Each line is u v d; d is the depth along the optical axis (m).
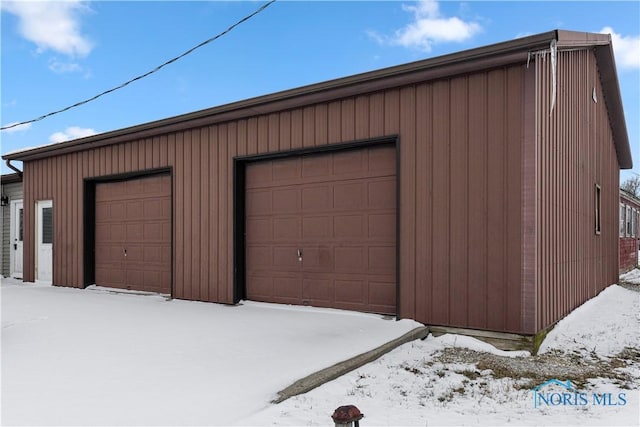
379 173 6.20
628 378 4.23
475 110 5.27
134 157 8.94
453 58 5.12
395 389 3.76
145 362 4.08
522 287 4.92
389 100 5.90
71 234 10.06
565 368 4.47
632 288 11.16
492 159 5.14
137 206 9.09
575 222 7.13
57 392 3.32
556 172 5.92
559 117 6.18
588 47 8.00
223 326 5.56
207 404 3.16
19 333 5.22
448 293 5.37
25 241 11.22
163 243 8.62
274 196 7.21
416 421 3.10
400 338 4.96
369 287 6.25
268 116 7.09
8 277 12.10
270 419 3.02
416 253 5.61
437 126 5.52
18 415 2.90
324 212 6.69
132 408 3.05
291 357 4.25
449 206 5.40
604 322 6.68
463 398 3.58
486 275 5.14
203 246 7.82
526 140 4.95
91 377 3.66
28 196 11.17
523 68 4.98
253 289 7.41
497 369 4.32
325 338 4.95
